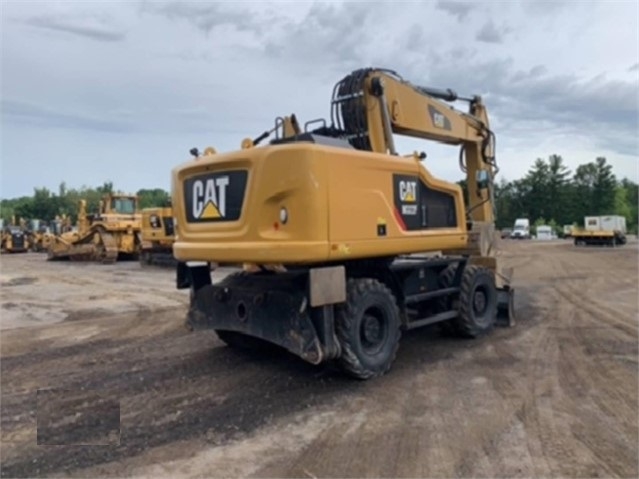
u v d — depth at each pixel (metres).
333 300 4.74
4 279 15.31
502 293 7.76
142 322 8.39
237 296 5.39
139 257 21.92
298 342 4.82
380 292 5.32
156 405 4.55
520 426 4.02
